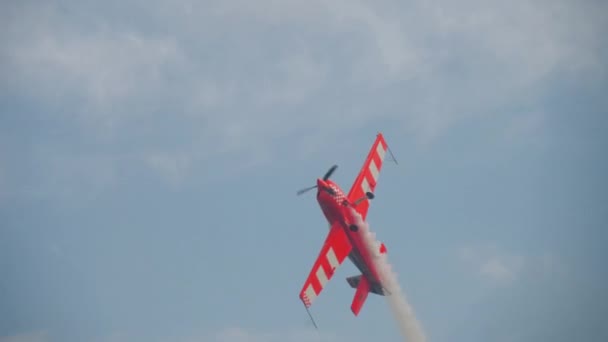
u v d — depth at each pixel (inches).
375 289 4424.2
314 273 4089.6
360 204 4379.9
